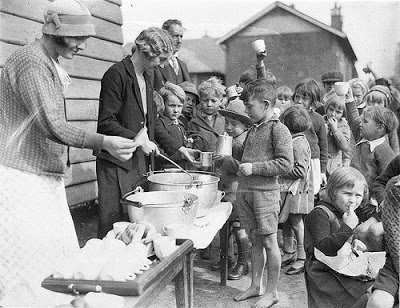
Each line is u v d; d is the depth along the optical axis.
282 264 2.87
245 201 2.35
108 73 2.26
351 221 1.85
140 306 1.24
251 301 2.38
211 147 2.86
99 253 1.42
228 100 3.09
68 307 1.18
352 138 2.88
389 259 1.72
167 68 3.02
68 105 2.75
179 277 1.65
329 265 1.85
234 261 2.88
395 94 2.93
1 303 1.37
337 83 2.92
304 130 2.66
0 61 2.39
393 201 1.73
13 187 1.73
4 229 1.71
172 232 1.74
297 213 2.73
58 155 1.83
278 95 3.27
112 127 2.21
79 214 2.93
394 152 2.52
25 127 1.73
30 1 2.60
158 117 2.68
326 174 2.96
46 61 1.70
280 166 2.20
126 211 2.25
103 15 2.86
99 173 2.28
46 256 1.77
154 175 2.37
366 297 1.79
